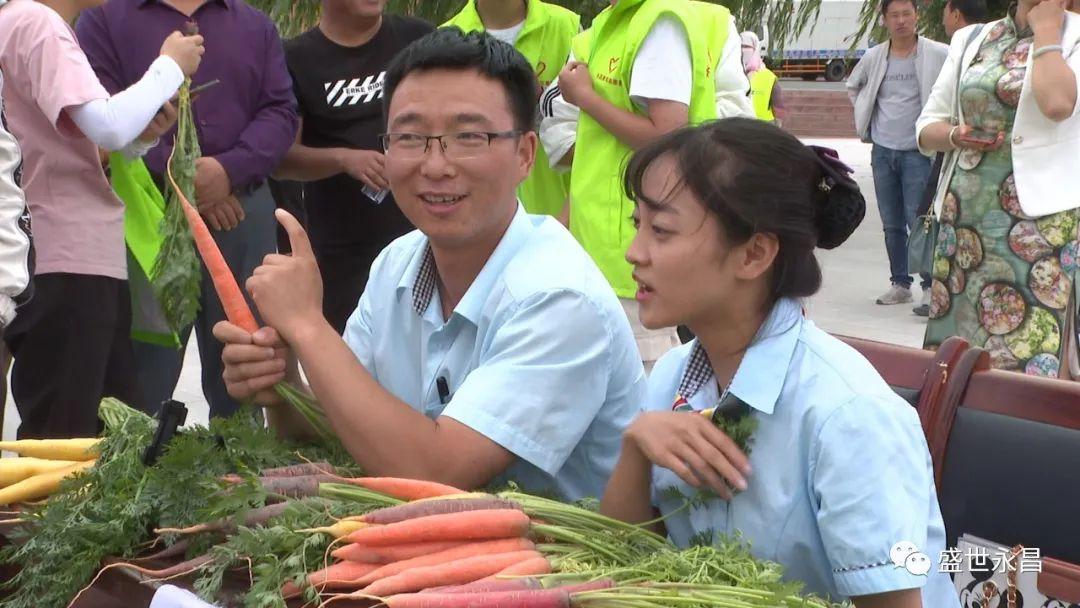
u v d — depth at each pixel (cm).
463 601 162
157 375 416
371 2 432
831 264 928
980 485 231
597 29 408
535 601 163
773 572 171
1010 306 445
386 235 447
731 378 200
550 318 217
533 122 230
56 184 352
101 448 210
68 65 341
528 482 230
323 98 443
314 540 176
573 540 186
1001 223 443
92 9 402
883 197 788
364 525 177
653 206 186
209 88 398
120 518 189
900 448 184
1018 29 438
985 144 441
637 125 390
